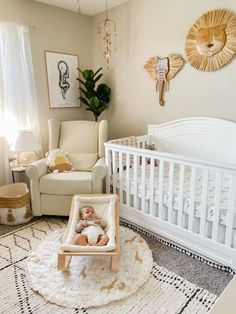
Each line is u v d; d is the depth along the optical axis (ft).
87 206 7.18
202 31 8.34
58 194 8.50
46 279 5.74
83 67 12.42
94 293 5.33
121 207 8.45
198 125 8.87
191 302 5.12
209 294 5.32
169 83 9.70
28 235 7.73
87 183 8.36
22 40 9.92
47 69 11.09
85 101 11.75
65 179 8.41
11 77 9.75
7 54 9.57
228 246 5.81
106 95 11.83
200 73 8.74
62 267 5.70
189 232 6.53
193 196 6.26
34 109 10.57
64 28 11.37
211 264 6.31
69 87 12.00
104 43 11.83
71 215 6.80
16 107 10.00
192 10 8.55
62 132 10.88
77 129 10.82
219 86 8.35
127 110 11.58
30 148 9.22
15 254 6.74
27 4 10.05
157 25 9.66
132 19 10.46
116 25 11.16
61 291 5.39
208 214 6.16
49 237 7.55
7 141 9.96
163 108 10.11
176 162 6.45
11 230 8.08
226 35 7.89
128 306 5.04
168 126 9.77
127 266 6.18
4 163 10.23
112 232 6.10
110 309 4.98
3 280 5.77
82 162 9.82
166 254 6.79
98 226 6.38
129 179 8.01
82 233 6.08
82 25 12.01
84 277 5.80
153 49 9.97
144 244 7.20
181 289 5.47
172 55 9.33
